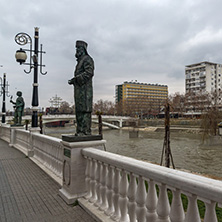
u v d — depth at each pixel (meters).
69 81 4.48
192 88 110.38
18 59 9.43
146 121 75.44
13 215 3.59
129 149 28.77
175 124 67.81
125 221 2.92
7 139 15.83
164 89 167.25
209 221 1.78
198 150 26.94
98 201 3.62
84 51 4.43
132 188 2.74
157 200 2.43
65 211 3.69
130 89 156.88
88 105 4.27
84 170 4.12
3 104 20.19
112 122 84.88
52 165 6.39
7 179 5.75
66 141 4.16
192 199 1.92
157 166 2.41
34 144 8.91
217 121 31.86
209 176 12.49
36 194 4.57
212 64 107.56
